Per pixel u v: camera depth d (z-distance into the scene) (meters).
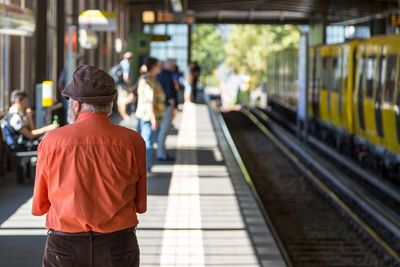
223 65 93.81
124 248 5.69
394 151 19.11
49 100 15.60
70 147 5.61
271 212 17.33
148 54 37.28
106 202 5.61
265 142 31.83
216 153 21.86
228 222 12.56
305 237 14.78
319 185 19.58
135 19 47.06
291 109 39.34
